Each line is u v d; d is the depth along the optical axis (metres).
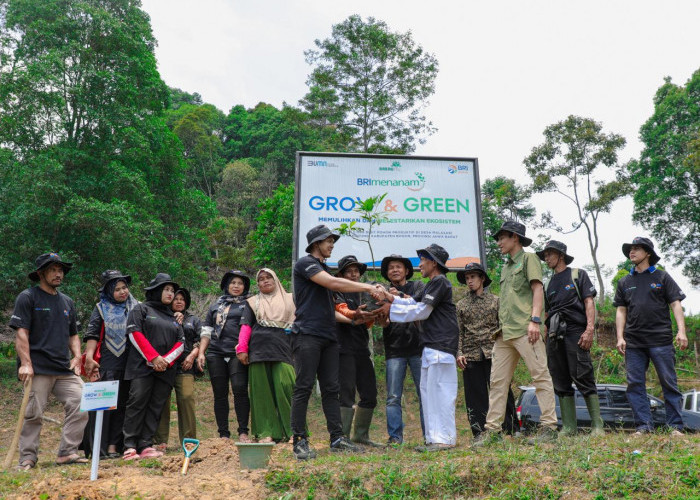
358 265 6.55
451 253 13.30
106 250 18.83
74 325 6.14
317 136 27.81
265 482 4.16
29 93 18.73
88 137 20.91
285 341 6.48
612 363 19.88
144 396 5.92
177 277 22.83
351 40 24.12
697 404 10.43
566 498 3.75
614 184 27.92
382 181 13.48
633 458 4.23
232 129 66.31
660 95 33.38
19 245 17.81
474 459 4.43
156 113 25.08
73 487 4.16
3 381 14.58
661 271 5.96
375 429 13.40
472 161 13.82
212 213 26.53
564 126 28.64
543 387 5.42
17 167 18.53
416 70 24.34
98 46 21.95
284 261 19.89
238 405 7.07
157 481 4.29
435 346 5.51
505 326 5.57
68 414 5.85
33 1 21.42
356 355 6.38
